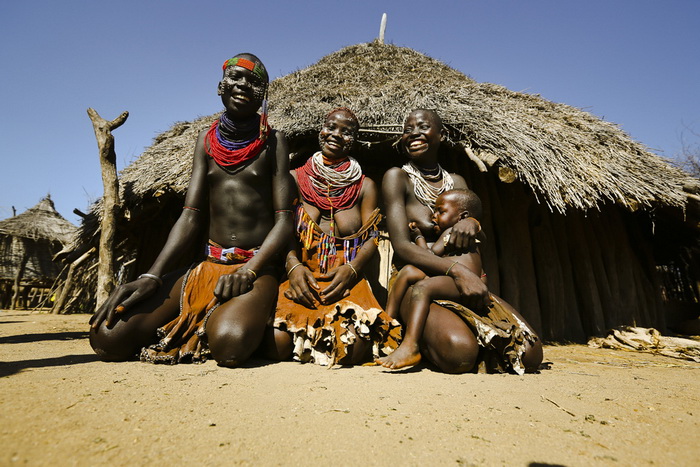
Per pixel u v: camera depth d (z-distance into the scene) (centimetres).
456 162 632
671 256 989
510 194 631
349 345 370
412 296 380
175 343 367
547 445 186
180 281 394
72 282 1466
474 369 371
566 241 665
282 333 385
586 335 638
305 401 244
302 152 613
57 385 253
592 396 279
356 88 684
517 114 610
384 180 457
